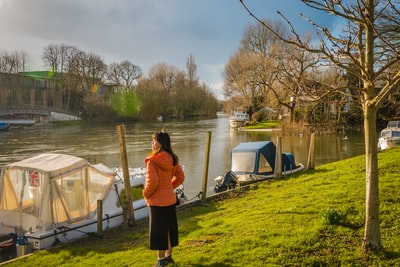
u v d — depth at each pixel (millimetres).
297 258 6113
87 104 93688
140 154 35281
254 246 6789
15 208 11375
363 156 19734
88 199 11844
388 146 32562
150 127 70750
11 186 11461
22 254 10461
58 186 11047
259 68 54781
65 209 11195
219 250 6828
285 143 41281
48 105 107938
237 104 74875
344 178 13273
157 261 6941
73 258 8906
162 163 6078
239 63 69375
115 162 31391
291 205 9805
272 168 18703
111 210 12609
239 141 44594
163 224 6137
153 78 105875
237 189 15125
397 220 7445
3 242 11109
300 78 6633
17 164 11484
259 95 71875
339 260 5953
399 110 8391
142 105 92750
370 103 5902
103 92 100875
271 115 73812
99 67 101750
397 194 9430
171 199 6215
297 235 7043
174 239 6297
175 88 107500
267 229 7754
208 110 117062
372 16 5672
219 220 9883
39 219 10875
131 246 9398
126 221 11820
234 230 8273
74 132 61594
